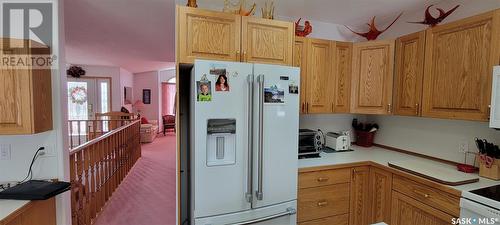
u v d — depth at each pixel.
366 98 2.66
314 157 2.57
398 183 2.15
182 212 2.38
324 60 2.60
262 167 1.87
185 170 2.37
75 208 2.49
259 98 1.83
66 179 2.06
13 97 1.59
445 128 2.38
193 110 1.78
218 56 1.91
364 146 3.12
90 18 2.99
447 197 1.76
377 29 3.01
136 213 3.08
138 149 5.61
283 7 2.55
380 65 2.56
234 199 1.83
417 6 2.51
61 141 1.97
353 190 2.41
